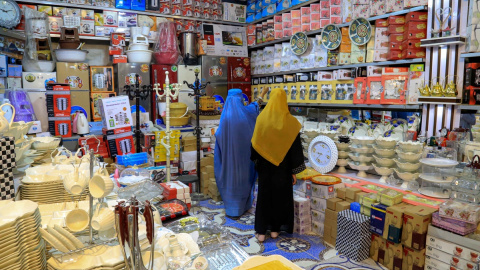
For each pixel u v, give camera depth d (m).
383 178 3.48
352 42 4.11
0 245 1.07
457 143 3.10
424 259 2.58
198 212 4.05
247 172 3.83
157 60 5.38
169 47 5.29
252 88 6.07
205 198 4.59
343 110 4.55
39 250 1.24
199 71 5.56
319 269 2.77
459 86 3.16
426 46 3.32
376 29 3.84
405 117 3.88
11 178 1.57
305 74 4.84
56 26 4.79
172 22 5.41
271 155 3.13
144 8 5.35
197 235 1.66
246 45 6.20
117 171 2.65
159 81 5.23
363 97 3.96
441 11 3.22
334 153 3.75
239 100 3.89
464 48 3.12
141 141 4.43
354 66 4.18
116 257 1.22
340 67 4.34
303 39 4.82
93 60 5.54
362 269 2.77
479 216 2.39
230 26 6.06
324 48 4.54
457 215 2.38
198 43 5.66
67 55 4.62
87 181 1.52
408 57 3.52
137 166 3.01
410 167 3.15
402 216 2.63
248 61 6.04
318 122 4.59
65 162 2.15
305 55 4.88
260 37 5.96
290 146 3.18
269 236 3.44
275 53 5.48
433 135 3.41
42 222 1.48
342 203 3.14
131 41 5.16
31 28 4.39
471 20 2.99
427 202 2.80
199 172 4.63
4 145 1.51
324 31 4.45
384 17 3.81
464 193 2.52
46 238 1.22
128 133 3.70
